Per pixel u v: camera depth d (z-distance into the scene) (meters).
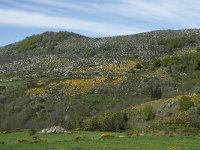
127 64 147.38
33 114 95.19
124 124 63.19
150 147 36.31
